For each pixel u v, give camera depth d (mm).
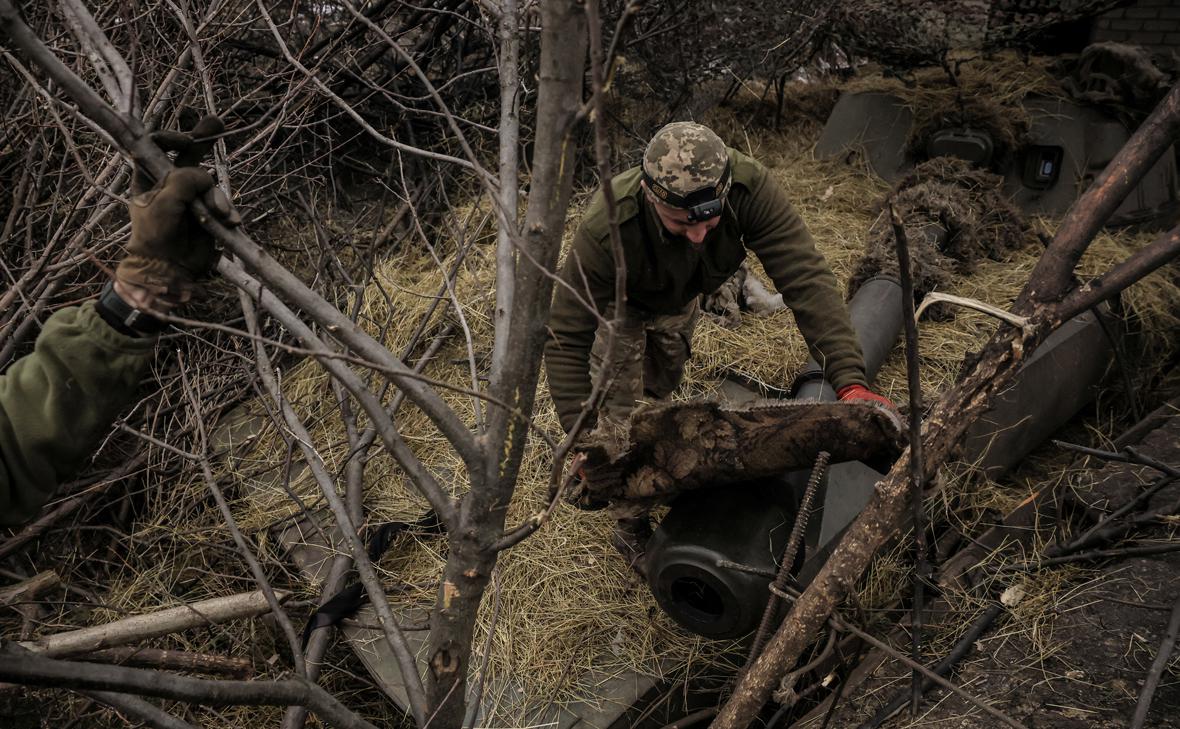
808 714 2404
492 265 4043
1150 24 5027
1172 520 2699
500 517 1396
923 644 2578
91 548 3426
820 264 2346
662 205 2104
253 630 3037
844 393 2244
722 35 4594
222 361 3715
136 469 3572
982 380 1670
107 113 1064
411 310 3844
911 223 3996
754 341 3598
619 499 2098
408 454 1394
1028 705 2268
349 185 5035
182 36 3160
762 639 1851
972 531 3209
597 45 1010
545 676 2580
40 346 1090
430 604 2848
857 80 5438
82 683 1093
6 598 2588
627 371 2654
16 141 3510
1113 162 1597
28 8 3295
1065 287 1622
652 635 2668
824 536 2719
